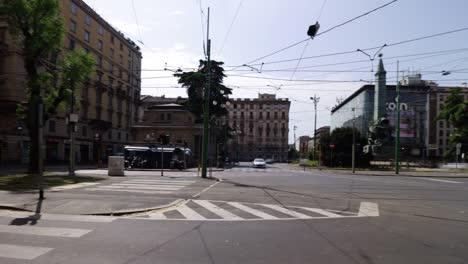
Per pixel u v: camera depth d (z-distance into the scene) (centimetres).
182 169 3856
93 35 5572
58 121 4775
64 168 3559
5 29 4050
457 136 5769
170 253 607
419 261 581
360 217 983
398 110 3772
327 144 5434
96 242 668
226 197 1337
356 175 3281
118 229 784
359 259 588
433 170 4531
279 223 883
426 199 1436
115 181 1853
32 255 582
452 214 1066
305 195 1455
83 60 2130
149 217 944
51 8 1967
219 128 6056
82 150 5400
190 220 906
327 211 1074
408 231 808
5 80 4028
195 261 566
